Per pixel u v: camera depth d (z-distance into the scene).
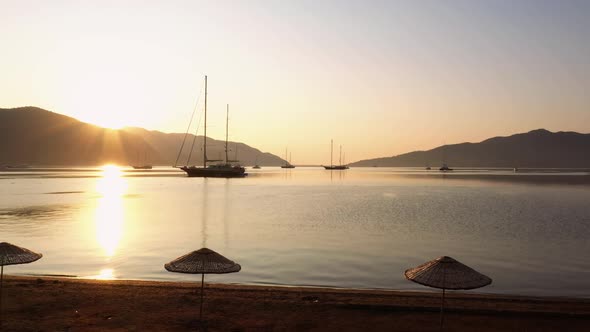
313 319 12.95
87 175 140.50
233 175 129.75
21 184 88.75
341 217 39.91
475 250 25.23
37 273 19.25
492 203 54.25
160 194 67.94
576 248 25.95
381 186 95.50
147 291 15.22
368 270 20.47
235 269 11.62
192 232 31.11
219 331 12.05
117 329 11.98
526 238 29.25
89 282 16.17
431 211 44.97
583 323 12.75
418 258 23.03
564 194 70.19
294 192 74.19
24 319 12.55
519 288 17.89
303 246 25.94
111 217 39.22
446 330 12.23
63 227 32.97
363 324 12.62
